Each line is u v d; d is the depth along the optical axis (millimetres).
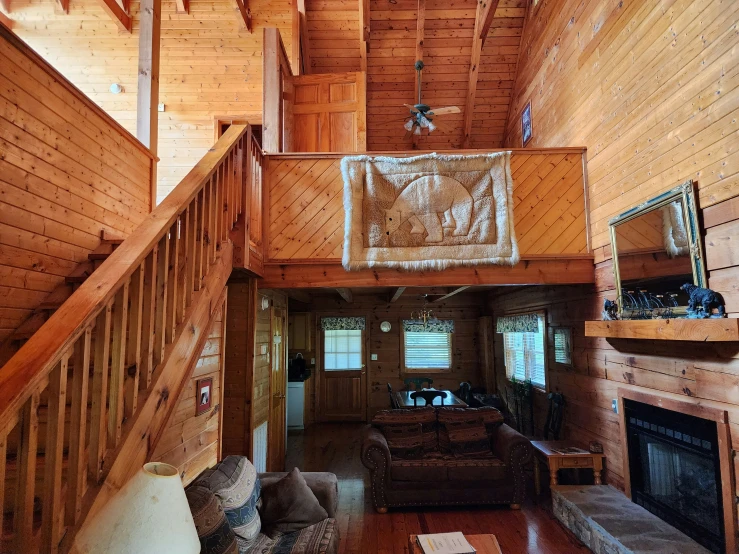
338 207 4164
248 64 6957
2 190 2525
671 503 3109
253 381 4145
